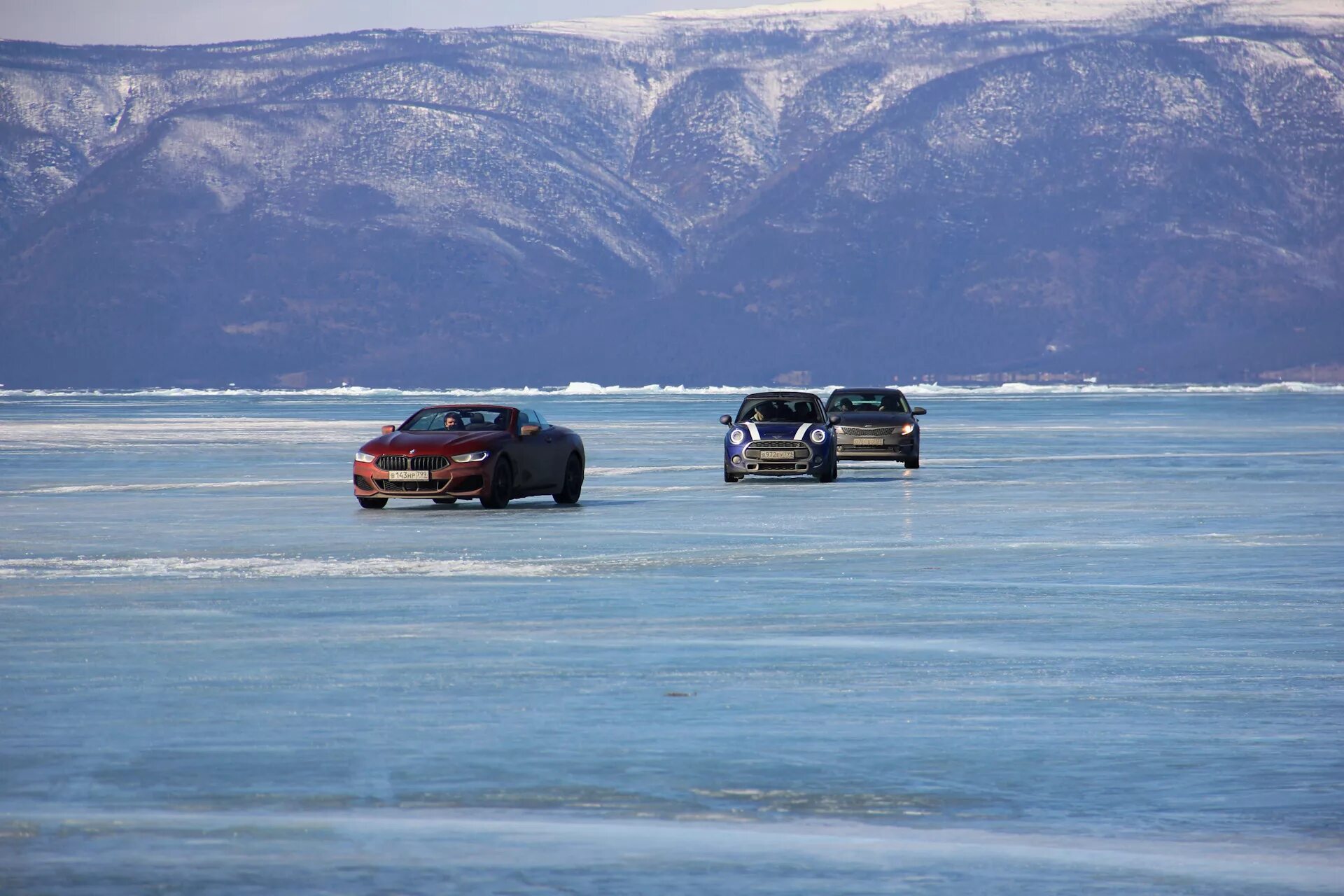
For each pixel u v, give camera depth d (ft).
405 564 221.46
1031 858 80.38
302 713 117.39
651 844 82.89
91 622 165.78
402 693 125.80
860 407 495.00
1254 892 74.38
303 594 189.06
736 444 406.00
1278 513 315.17
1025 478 437.99
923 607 178.40
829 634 158.51
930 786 95.35
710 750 104.99
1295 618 169.37
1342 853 81.30
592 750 104.94
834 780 96.78
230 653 145.59
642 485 404.98
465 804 91.30
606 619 168.86
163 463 549.13
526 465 326.85
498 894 73.97
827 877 76.79
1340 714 117.60
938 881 76.07
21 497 370.94
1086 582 202.49
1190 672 135.85
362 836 84.23
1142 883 75.77
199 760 102.22
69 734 110.22
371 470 319.47
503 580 204.03
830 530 277.03
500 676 133.69
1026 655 144.97
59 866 78.54
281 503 349.00
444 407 346.95
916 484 410.31
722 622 166.81
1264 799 92.38
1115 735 110.01
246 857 80.23
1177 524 289.74
